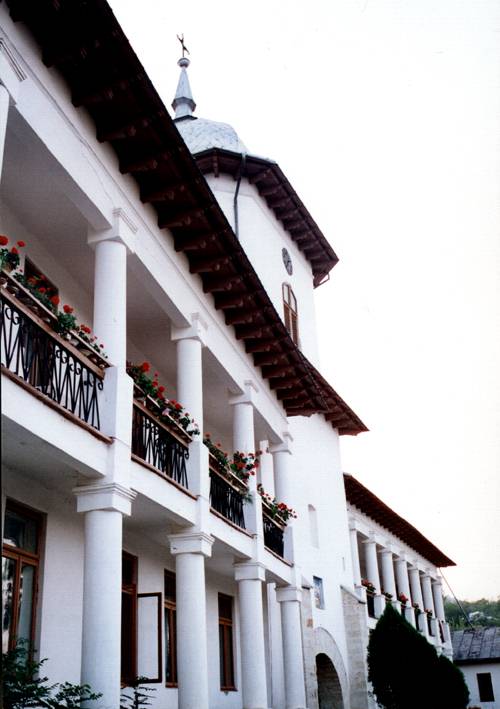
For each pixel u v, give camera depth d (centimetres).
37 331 824
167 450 1129
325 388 2477
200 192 1157
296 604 1681
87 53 908
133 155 1078
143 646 1277
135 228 1080
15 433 775
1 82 786
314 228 2684
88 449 877
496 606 9631
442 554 4247
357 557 2981
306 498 2353
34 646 991
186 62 2902
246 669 1376
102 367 951
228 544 1305
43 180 1025
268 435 1783
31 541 1026
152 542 1348
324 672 2270
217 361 1415
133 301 1316
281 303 2472
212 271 1340
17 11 839
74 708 764
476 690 4400
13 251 830
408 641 2062
